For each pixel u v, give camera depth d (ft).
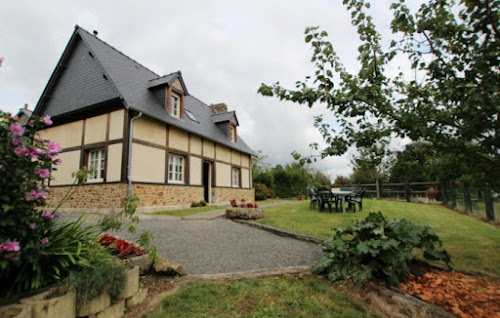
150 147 29.22
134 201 8.80
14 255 5.52
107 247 9.02
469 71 6.41
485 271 9.78
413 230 9.62
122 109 27.12
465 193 26.18
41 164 6.48
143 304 7.80
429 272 9.65
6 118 5.94
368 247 9.01
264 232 18.37
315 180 84.79
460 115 6.57
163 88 33.40
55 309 5.74
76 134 30.58
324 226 18.94
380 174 48.29
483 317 6.78
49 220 7.00
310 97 7.52
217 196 42.22
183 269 9.90
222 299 7.93
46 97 34.91
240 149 50.06
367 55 7.50
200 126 40.24
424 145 8.42
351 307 7.65
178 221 21.40
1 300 5.62
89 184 27.76
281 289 8.63
